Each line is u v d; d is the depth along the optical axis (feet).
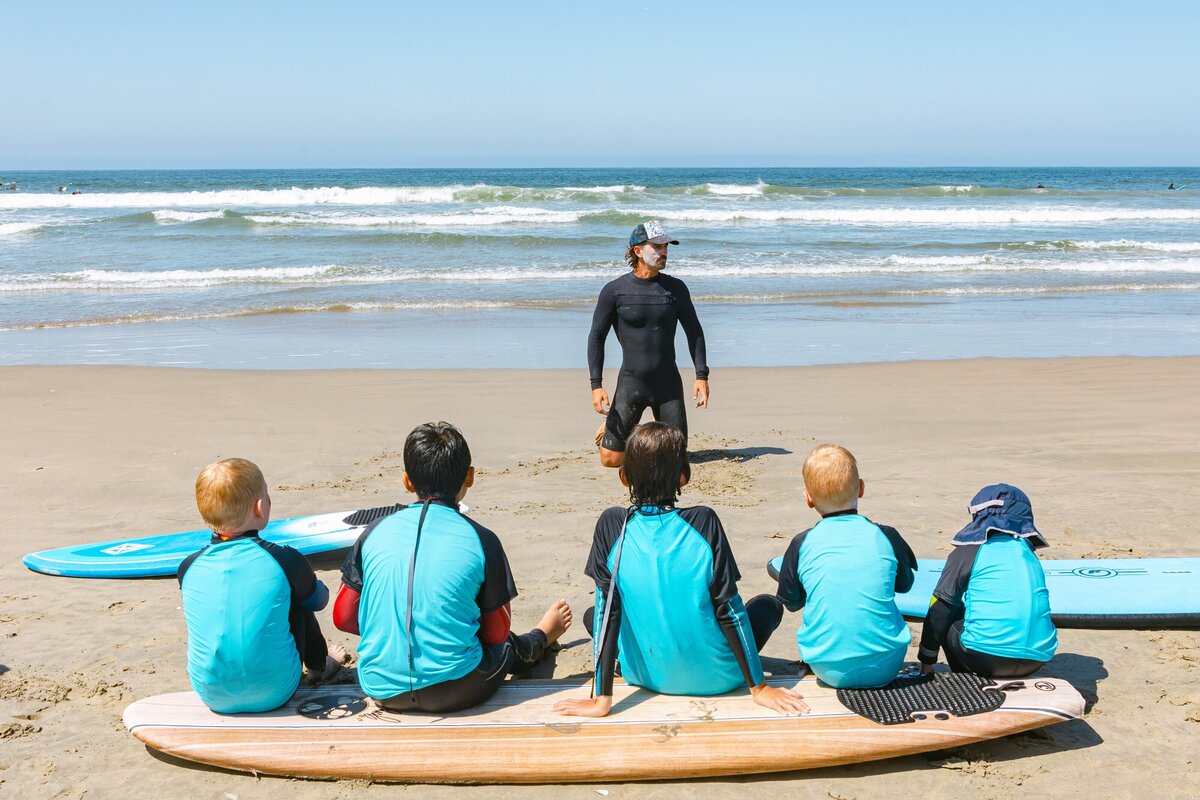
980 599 12.05
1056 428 27.66
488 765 10.57
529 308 52.85
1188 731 11.84
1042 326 47.80
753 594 16.03
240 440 26.37
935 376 35.32
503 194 130.62
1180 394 32.01
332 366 37.60
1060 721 11.23
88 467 23.85
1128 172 454.81
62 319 48.21
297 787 10.66
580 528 19.39
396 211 112.06
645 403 23.20
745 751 10.67
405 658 11.14
